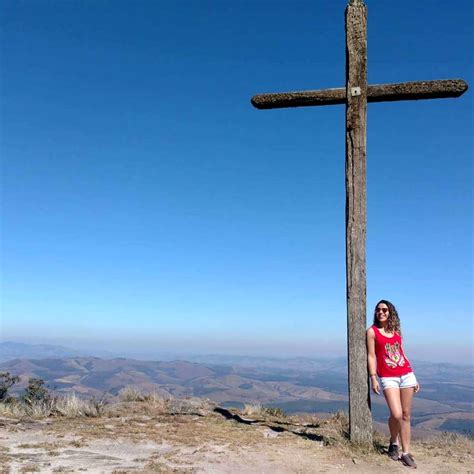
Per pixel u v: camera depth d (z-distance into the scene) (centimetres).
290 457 558
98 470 487
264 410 911
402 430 555
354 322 618
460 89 629
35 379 978
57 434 628
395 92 641
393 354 568
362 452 579
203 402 954
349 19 664
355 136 646
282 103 678
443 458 589
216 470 504
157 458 536
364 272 623
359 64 654
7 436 608
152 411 835
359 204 635
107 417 775
